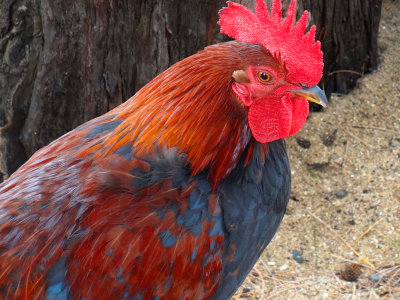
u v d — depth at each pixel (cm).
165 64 132
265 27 103
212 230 104
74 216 102
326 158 141
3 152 141
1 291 101
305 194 138
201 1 128
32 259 101
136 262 102
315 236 134
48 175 105
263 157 107
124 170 103
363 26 145
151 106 104
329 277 129
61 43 131
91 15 129
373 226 135
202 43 131
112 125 107
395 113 146
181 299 105
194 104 102
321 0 138
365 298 126
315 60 103
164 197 103
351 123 145
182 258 103
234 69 102
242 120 104
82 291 101
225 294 109
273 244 134
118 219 102
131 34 130
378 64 151
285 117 105
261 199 107
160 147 104
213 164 104
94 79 134
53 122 138
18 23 132
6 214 103
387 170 140
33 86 137
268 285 129
